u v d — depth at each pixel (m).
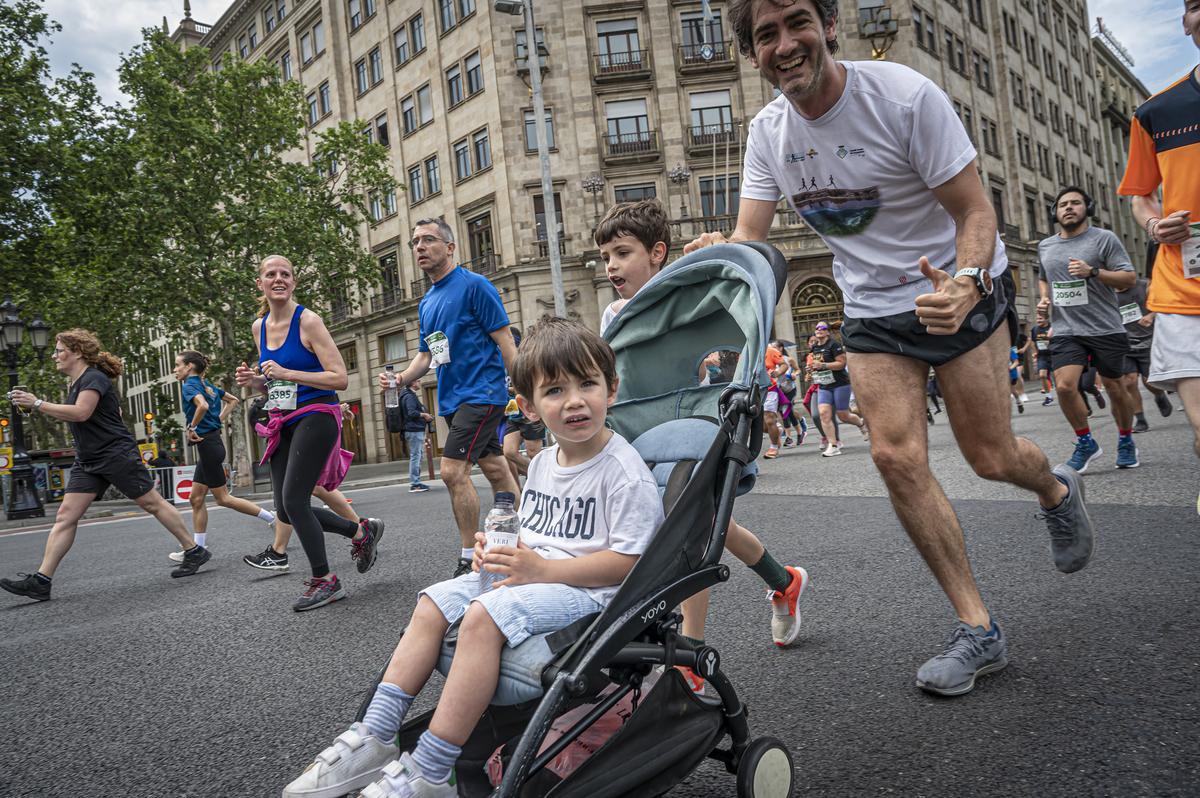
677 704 1.71
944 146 2.45
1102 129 54.00
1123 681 2.32
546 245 28.30
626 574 1.80
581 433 1.90
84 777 2.34
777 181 2.82
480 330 4.96
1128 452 6.32
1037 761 1.92
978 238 2.42
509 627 1.61
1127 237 56.84
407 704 1.75
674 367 2.44
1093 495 5.29
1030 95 42.28
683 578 1.74
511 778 1.44
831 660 2.77
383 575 5.30
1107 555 3.71
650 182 28.36
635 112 28.53
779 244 27.05
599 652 1.54
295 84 26.97
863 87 2.50
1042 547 4.06
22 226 24.89
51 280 25.19
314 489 5.05
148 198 24.22
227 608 4.74
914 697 2.39
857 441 13.60
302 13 36.78
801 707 2.40
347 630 3.88
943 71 34.00
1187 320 3.49
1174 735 1.96
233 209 25.27
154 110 24.59
